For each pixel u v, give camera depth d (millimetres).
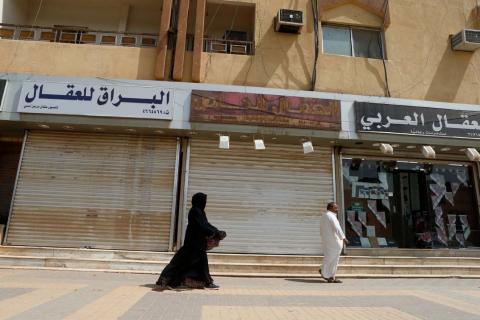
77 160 9500
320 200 9961
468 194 11141
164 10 10008
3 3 10227
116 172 9492
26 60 9516
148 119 9141
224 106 9398
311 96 9773
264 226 9562
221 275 7973
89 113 9031
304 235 9648
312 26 10602
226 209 9555
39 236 8961
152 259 8539
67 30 10219
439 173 11125
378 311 4586
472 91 10844
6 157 10250
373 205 10531
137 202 9344
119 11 11789
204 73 9883
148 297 5020
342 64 10469
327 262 7500
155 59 9789
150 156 9656
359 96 9969
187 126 9227
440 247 10641
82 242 9016
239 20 11633
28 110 8953
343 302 5176
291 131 9484
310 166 10148
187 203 9461
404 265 8922
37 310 4105
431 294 6012
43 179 9312
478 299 5586
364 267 8625
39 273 7254
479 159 9945
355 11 11008
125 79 9328
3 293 5023
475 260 9500
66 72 9516
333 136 9602
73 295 5035
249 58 10133
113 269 7980
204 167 9758
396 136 9836
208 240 5910
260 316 4156
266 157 10023
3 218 9867
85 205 9227
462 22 11406
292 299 5312
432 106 10211
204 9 10141
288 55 10297
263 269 8320
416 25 11172
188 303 4707
